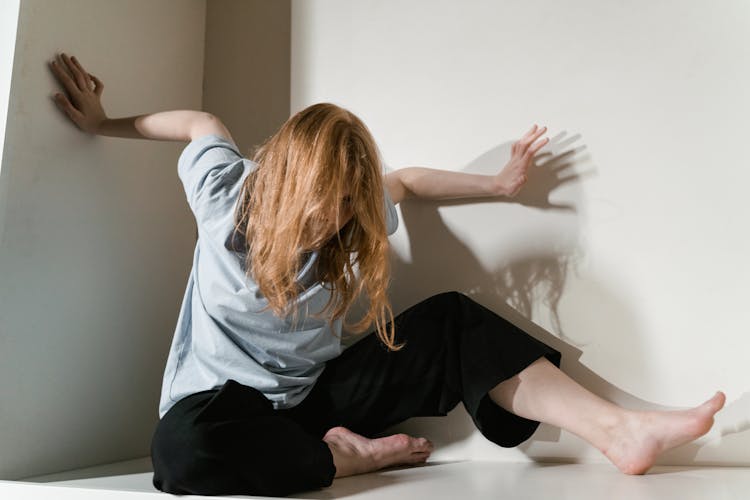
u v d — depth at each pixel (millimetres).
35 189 1199
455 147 1457
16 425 1131
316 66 1616
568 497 849
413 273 1437
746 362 1171
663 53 1318
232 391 989
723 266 1213
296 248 1014
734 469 1116
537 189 1371
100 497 948
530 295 1339
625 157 1313
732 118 1249
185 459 886
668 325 1230
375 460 1133
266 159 1077
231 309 1083
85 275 1305
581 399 1099
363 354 1246
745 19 1268
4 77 1169
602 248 1301
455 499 847
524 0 1450
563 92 1385
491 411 1192
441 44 1510
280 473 918
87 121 1312
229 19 1733
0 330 1113
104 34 1401
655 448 1035
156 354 1499
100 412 1326
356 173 1044
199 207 1118
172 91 1608
